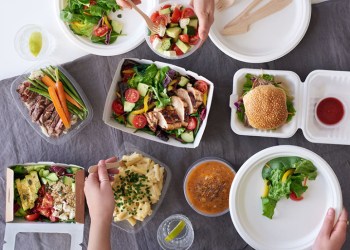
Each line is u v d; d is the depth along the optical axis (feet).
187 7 5.73
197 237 6.08
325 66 6.01
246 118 5.85
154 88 5.87
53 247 6.22
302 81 6.04
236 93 5.84
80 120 6.19
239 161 6.10
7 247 5.89
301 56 6.03
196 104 5.84
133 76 5.97
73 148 6.24
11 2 6.19
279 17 5.96
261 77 5.84
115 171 5.79
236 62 6.07
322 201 5.87
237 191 5.85
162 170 6.00
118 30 6.09
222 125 6.10
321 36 6.00
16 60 6.23
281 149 5.68
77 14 5.94
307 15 5.87
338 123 5.91
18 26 6.22
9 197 5.85
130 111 5.96
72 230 5.91
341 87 5.94
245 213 5.95
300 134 6.01
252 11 5.97
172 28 5.73
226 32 5.98
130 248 6.12
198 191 6.00
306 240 5.88
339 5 5.94
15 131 6.28
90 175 5.53
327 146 5.96
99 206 5.33
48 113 6.02
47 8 6.18
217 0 5.95
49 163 6.01
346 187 5.95
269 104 5.56
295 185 5.76
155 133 5.98
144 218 6.05
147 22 5.57
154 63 5.91
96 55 6.15
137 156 5.96
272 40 5.99
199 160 6.08
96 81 6.18
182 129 5.94
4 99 6.26
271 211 5.81
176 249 5.98
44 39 6.18
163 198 6.13
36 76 5.98
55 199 6.03
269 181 5.84
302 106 5.80
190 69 6.13
